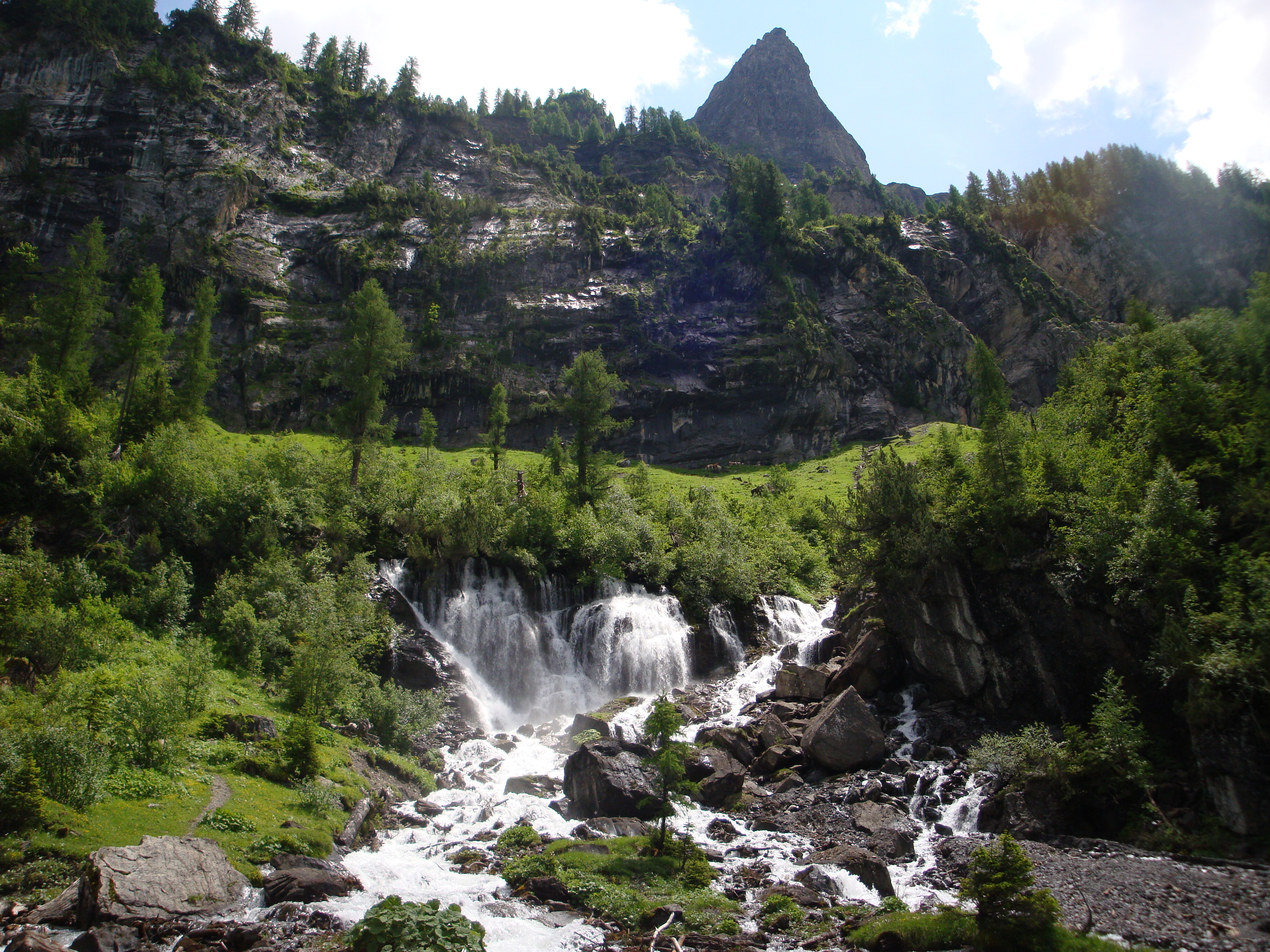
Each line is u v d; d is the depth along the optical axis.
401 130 192.88
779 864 24.16
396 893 20.16
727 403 135.62
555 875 21.66
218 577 43.97
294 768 26.39
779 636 52.59
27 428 44.44
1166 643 27.73
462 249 148.50
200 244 128.75
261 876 19.62
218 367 115.75
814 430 136.12
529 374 131.62
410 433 122.00
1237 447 33.88
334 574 48.25
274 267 135.62
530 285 145.12
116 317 113.31
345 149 181.50
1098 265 165.50
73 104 142.38
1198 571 30.11
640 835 26.06
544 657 50.41
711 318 145.75
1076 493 37.34
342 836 23.55
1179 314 155.75
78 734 21.36
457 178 190.88
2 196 126.50
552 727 40.59
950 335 145.88
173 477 45.88
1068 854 24.70
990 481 39.31
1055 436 43.97
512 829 25.69
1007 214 180.88
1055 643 34.50
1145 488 34.62
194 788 23.50
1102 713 28.08
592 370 69.69
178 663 29.31
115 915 16.00
